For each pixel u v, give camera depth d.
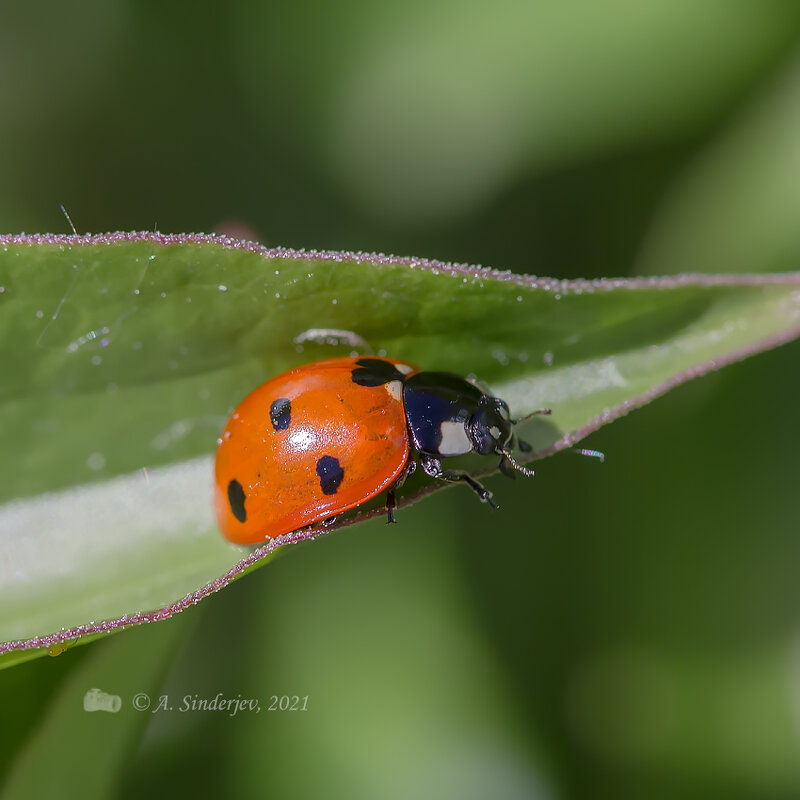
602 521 0.14
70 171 0.14
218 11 0.14
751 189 0.14
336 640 0.13
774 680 0.13
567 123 0.14
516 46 0.14
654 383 0.12
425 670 0.13
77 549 0.12
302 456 0.12
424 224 0.14
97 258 0.12
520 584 0.14
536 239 0.14
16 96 0.14
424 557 0.14
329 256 0.12
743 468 0.13
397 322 0.12
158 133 0.14
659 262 0.14
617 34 0.14
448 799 0.13
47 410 0.12
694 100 0.14
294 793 0.13
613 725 0.13
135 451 0.12
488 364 0.12
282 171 0.14
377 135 0.14
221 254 0.12
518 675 0.13
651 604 0.13
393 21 0.14
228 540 0.12
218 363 0.12
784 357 0.13
